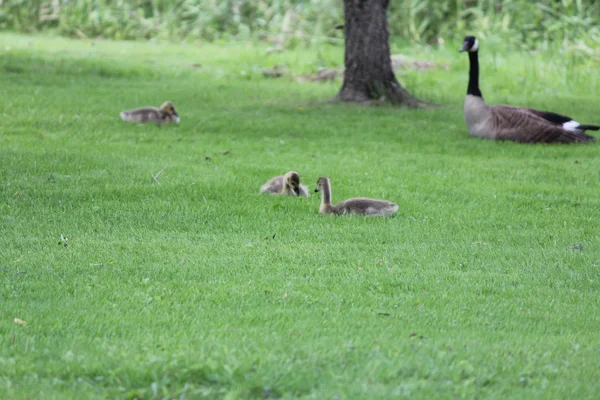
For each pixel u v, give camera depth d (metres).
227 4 44.62
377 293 10.18
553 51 35.59
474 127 22.08
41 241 11.80
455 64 35.66
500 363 7.94
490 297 10.18
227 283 10.32
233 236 12.55
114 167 16.55
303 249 11.88
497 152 20.28
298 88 30.34
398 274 10.95
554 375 7.75
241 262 11.21
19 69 30.48
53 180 15.27
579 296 10.37
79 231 12.41
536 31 39.03
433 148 20.48
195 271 10.73
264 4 44.59
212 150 19.09
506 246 12.60
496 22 39.91
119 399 7.03
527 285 10.75
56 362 7.71
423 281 10.66
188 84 30.12
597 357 8.23
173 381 7.32
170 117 22.23
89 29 43.81
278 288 10.18
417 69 34.41
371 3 26.48
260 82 31.67
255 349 8.04
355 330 8.79
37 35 43.03
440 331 8.90
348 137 21.62
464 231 13.29
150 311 9.25
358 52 26.84
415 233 13.02
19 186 14.67
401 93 27.08
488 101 28.16
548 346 8.50
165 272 10.66
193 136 20.77
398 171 17.70
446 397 7.12
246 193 15.11
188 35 43.44
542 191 16.38
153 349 7.99
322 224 13.35
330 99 27.23
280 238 12.48
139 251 11.51
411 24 41.75
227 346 8.12
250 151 19.25
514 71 33.81
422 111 25.88
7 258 10.95
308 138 21.41
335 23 42.62
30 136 19.36
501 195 15.85
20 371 7.47
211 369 7.45
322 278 10.65
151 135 20.48
